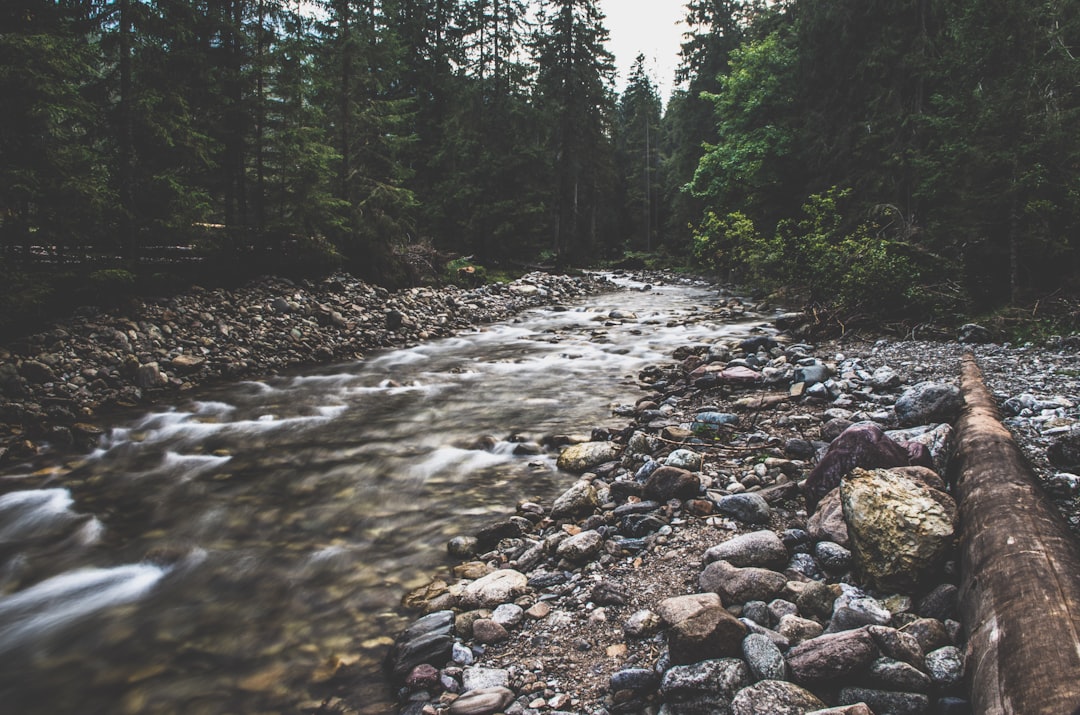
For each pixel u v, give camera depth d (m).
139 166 11.55
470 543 4.50
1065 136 9.89
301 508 5.32
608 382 10.10
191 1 12.71
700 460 5.51
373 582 4.10
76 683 3.16
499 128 28.52
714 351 11.16
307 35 16.30
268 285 14.45
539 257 34.06
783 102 23.02
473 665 3.11
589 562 4.08
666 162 42.53
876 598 3.14
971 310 11.56
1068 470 4.23
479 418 8.09
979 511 3.21
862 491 3.47
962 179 11.54
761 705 2.36
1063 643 2.10
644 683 2.75
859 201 18.02
